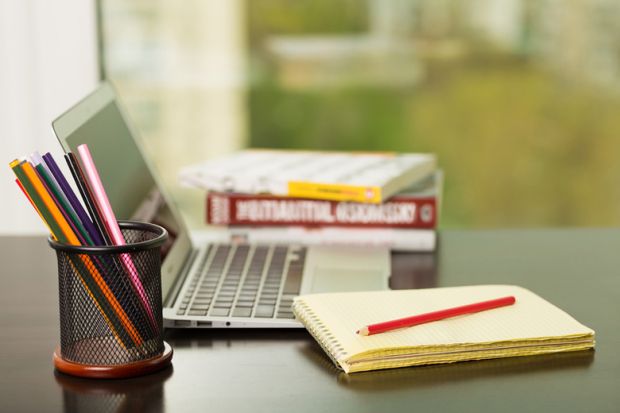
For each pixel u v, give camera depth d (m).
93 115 0.83
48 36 1.76
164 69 3.28
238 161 1.17
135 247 0.62
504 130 3.43
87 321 0.64
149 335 0.65
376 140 3.42
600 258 1.01
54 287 0.89
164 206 0.95
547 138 3.41
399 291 0.79
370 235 1.05
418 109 3.42
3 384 0.63
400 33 3.37
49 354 0.69
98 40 1.85
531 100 3.40
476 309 0.73
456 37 3.36
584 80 3.37
